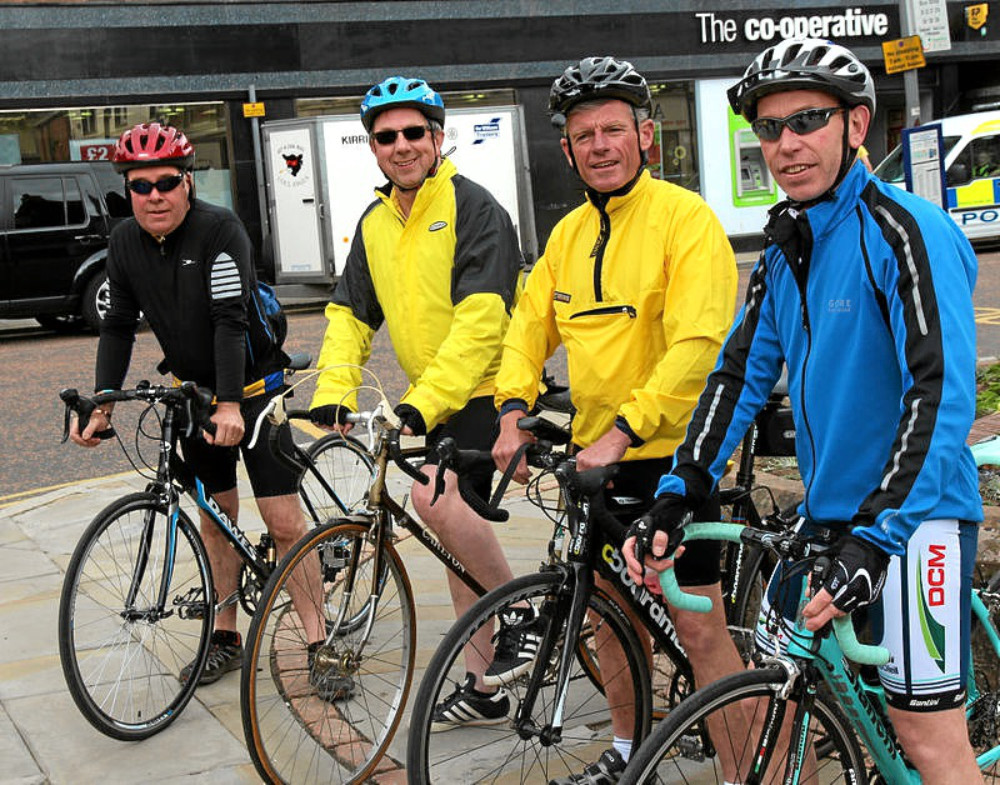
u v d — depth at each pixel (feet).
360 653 10.44
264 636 10.17
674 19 61.77
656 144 62.13
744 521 10.55
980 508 7.47
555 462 8.87
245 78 55.72
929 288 6.73
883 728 7.84
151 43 54.08
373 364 33.83
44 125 52.95
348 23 57.11
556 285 9.81
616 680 9.64
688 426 7.92
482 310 10.80
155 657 12.46
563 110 9.24
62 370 35.65
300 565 10.23
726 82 62.85
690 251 8.98
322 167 48.70
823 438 7.49
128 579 11.70
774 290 7.72
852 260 7.11
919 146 23.67
